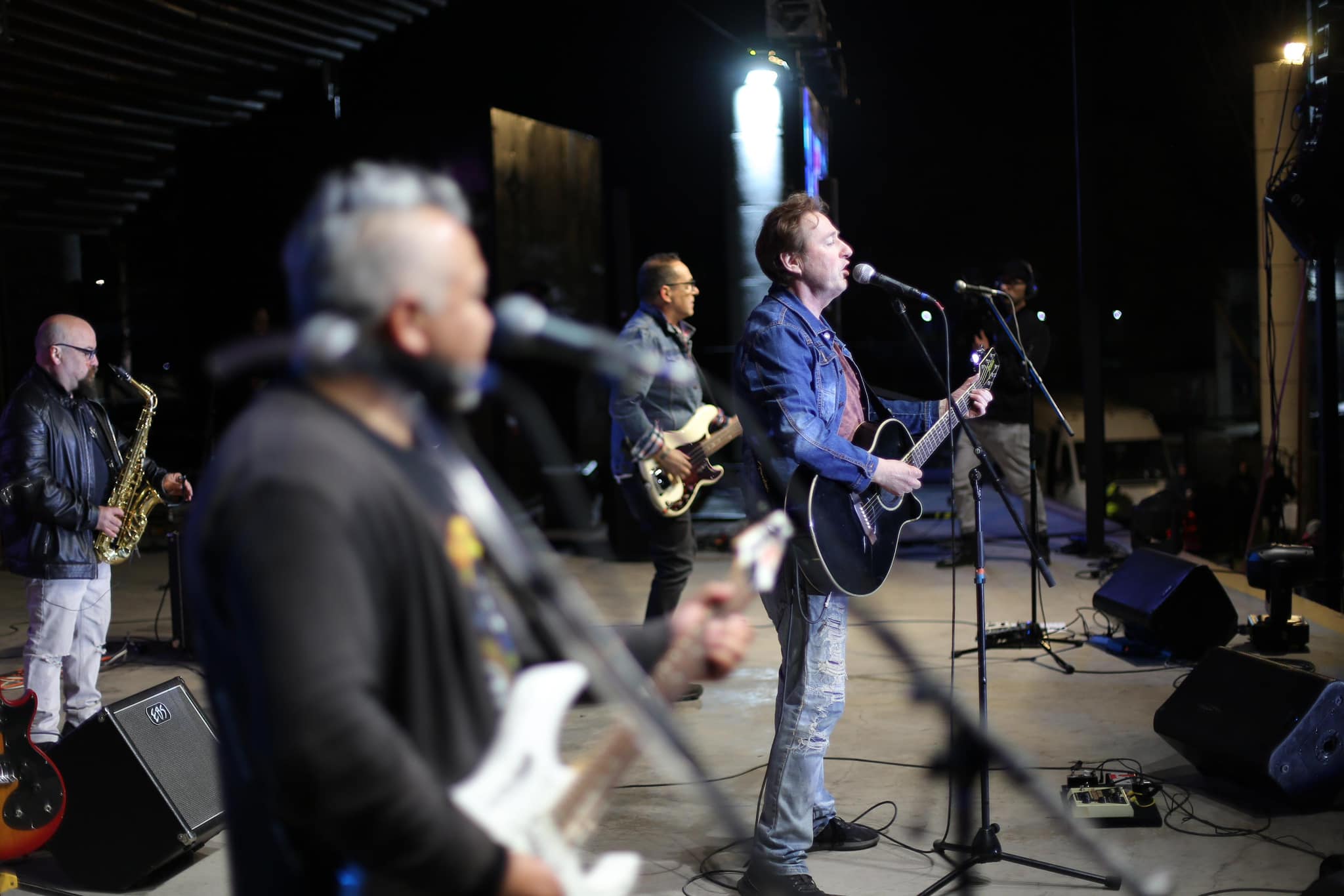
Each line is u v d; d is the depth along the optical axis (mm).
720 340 7965
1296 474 9523
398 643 1171
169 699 3330
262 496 1091
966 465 7055
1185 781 3729
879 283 3330
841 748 4109
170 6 6867
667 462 4672
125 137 8422
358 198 1214
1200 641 4992
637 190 8016
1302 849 3219
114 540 4262
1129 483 12656
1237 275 17625
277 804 1083
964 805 3074
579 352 1380
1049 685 4754
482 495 1251
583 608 1325
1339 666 4844
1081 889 2990
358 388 1210
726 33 7781
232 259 9359
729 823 1453
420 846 1067
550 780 1236
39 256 8992
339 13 7652
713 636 1487
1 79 7234
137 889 3168
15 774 3088
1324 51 5762
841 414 3033
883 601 6242
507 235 8008
